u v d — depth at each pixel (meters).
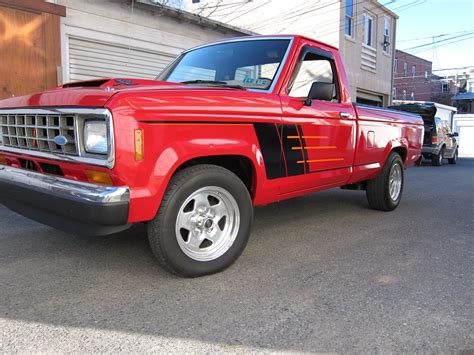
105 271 3.48
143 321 2.68
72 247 4.06
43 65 8.16
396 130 6.09
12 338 2.45
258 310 2.87
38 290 3.10
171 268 3.21
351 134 4.95
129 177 2.76
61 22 8.41
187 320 2.70
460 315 2.88
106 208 2.70
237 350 2.38
